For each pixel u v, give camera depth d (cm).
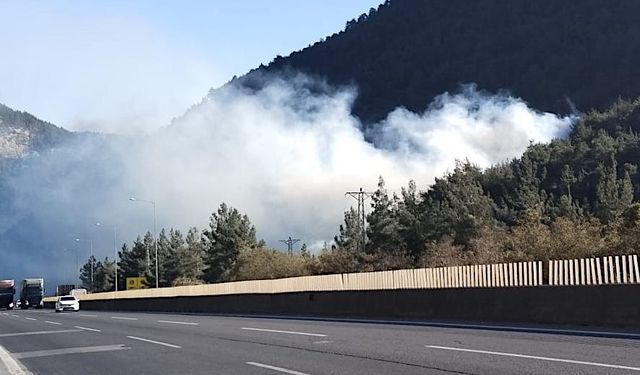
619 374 1232
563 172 9288
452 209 7594
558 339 1825
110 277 16138
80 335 2758
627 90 15275
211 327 2875
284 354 1741
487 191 9688
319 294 3550
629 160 9344
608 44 17412
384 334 2191
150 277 13100
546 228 5475
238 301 4403
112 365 1703
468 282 2772
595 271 2475
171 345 2125
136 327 3119
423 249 7238
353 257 7962
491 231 6456
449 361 1480
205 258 12594
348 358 1606
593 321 2103
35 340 2609
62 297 6762
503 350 1625
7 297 9425
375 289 3136
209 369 1532
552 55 18362
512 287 2414
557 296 2236
